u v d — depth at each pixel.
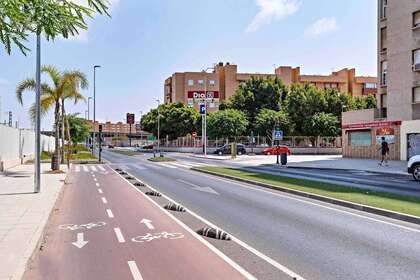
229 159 45.28
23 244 7.53
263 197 14.71
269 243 7.93
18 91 27.62
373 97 74.31
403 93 37.00
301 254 7.14
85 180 21.75
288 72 99.75
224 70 102.31
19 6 4.80
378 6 41.41
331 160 39.78
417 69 35.34
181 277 5.97
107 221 10.34
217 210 11.90
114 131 154.50
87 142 101.94
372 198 13.17
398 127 35.97
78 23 5.12
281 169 29.23
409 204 11.88
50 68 27.89
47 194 14.89
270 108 73.88
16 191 15.79
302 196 14.93
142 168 31.45
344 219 10.41
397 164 31.47
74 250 7.57
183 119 83.88
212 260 6.82
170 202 13.55
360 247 7.59
